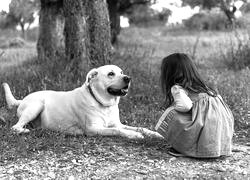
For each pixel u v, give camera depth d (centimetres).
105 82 554
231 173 454
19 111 614
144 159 493
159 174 449
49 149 516
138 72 943
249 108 737
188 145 491
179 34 2914
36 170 456
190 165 476
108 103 567
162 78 509
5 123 616
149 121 668
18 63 1204
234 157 507
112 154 506
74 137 566
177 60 496
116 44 1595
